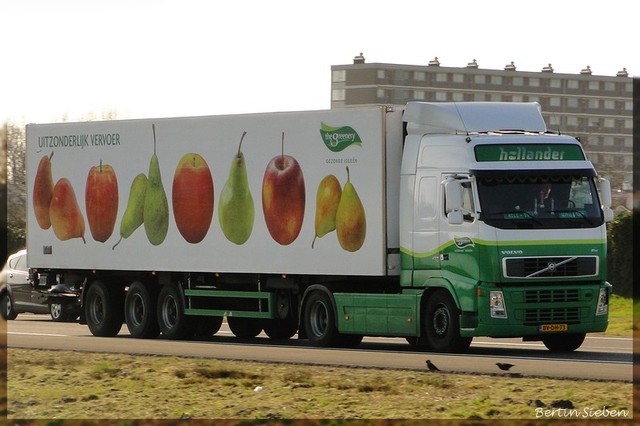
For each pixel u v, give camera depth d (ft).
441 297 81.56
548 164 80.94
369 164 85.61
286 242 90.84
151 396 60.64
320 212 88.48
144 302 102.89
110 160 104.32
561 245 79.77
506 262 78.54
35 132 110.11
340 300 87.30
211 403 58.03
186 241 98.27
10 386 65.77
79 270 108.78
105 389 63.52
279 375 66.49
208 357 78.33
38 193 109.91
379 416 52.49
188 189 98.17
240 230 94.22
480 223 78.84
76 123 107.04
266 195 92.27
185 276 100.42
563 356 78.28
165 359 76.54
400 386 60.70
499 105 84.02
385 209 84.99
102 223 104.88
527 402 54.54
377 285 88.12
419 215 82.89
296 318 93.35
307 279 91.61
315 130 89.10
